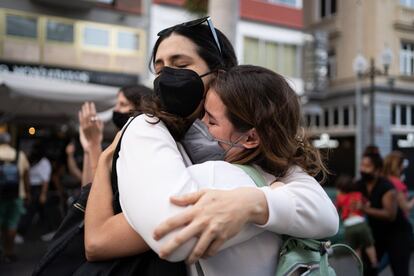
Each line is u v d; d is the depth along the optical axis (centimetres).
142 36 1525
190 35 129
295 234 104
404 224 427
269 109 113
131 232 98
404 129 1772
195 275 100
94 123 226
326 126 1956
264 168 119
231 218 90
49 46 1407
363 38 1705
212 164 107
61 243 116
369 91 1688
